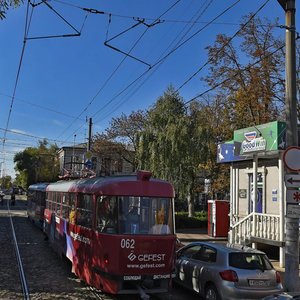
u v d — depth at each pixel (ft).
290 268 33.47
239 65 108.37
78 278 41.83
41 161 309.63
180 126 95.14
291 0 35.99
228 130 115.34
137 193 34.27
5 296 33.76
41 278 41.45
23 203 253.03
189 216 107.45
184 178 97.60
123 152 153.17
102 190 35.06
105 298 34.55
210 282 32.71
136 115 149.28
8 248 61.72
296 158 33.09
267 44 104.73
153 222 34.19
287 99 35.53
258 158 62.80
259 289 30.99
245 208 69.15
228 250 32.73
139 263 32.81
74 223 41.86
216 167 117.70
